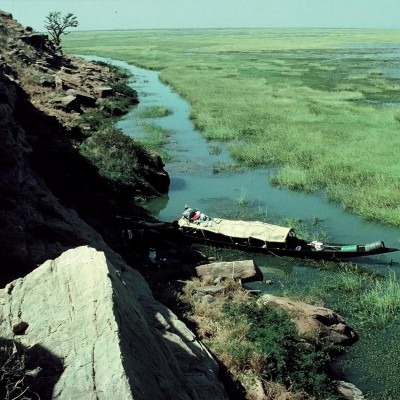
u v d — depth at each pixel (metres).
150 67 85.00
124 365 6.09
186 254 18.64
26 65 47.81
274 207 23.47
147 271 16.39
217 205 24.06
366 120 37.94
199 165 30.42
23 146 20.56
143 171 26.11
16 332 7.32
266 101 46.91
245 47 131.62
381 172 25.94
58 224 14.16
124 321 7.18
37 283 8.29
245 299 14.62
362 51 114.25
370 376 11.88
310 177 26.41
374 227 20.81
